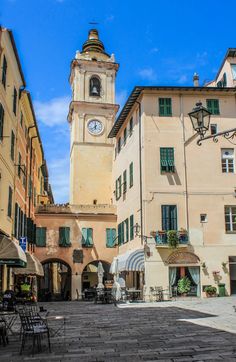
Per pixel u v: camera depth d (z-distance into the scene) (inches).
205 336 524.7
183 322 669.3
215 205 1309.1
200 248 1273.4
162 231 1259.8
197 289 1253.1
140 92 1366.9
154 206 1286.9
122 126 1670.8
